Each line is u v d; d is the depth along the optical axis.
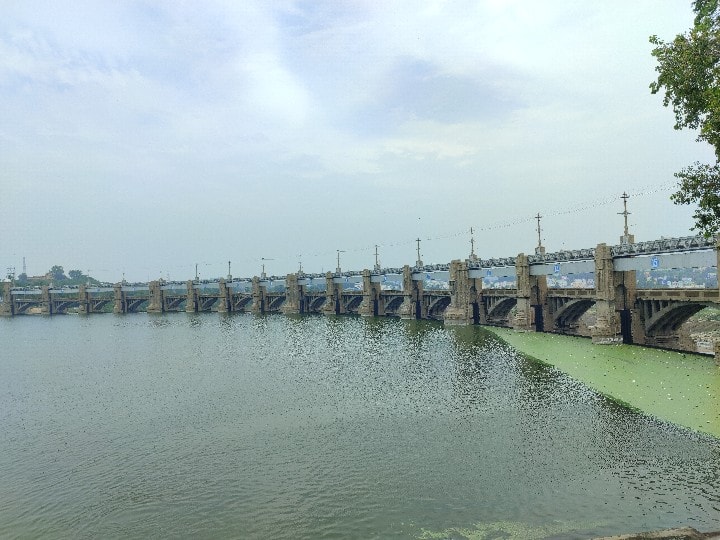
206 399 59.44
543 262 101.38
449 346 91.75
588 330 101.31
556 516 27.73
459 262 125.94
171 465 38.44
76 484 35.66
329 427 46.03
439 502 30.12
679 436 38.66
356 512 29.34
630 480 31.81
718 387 50.12
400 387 61.00
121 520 29.92
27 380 78.69
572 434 40.69
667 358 66.62
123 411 55.72
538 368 66.94
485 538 25.80
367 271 169.75
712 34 25.39
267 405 55.25
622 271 80.56
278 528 27.92
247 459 38.84
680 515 27.19
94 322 198.00
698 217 27.59
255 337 124.12
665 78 27.12
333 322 155.75
